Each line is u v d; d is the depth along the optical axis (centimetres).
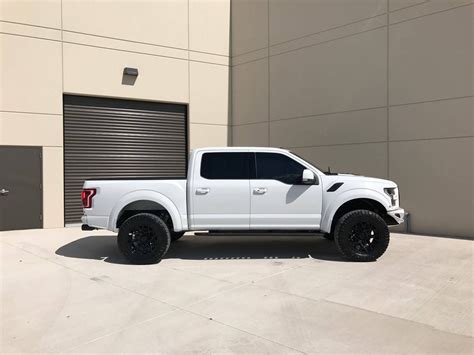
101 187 788
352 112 1186
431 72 1025
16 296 586
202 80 1482
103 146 1324
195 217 784
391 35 1097
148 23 1377
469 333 448
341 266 731
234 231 800
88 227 798
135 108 1382
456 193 993
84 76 1270
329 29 1238
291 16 1341
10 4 1157
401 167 1085
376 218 755
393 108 1097
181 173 1467
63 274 700
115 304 549
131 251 765
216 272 701
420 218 1055
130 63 1347
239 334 449
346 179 782
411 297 562
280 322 480
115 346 425
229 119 1540
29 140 1188
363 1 1153
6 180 1161
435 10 1013
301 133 1318
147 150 1403
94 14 1284
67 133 1263
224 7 1526
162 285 630
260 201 781
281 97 1377
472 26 955
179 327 470
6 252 880
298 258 800
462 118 977
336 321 482
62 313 520
